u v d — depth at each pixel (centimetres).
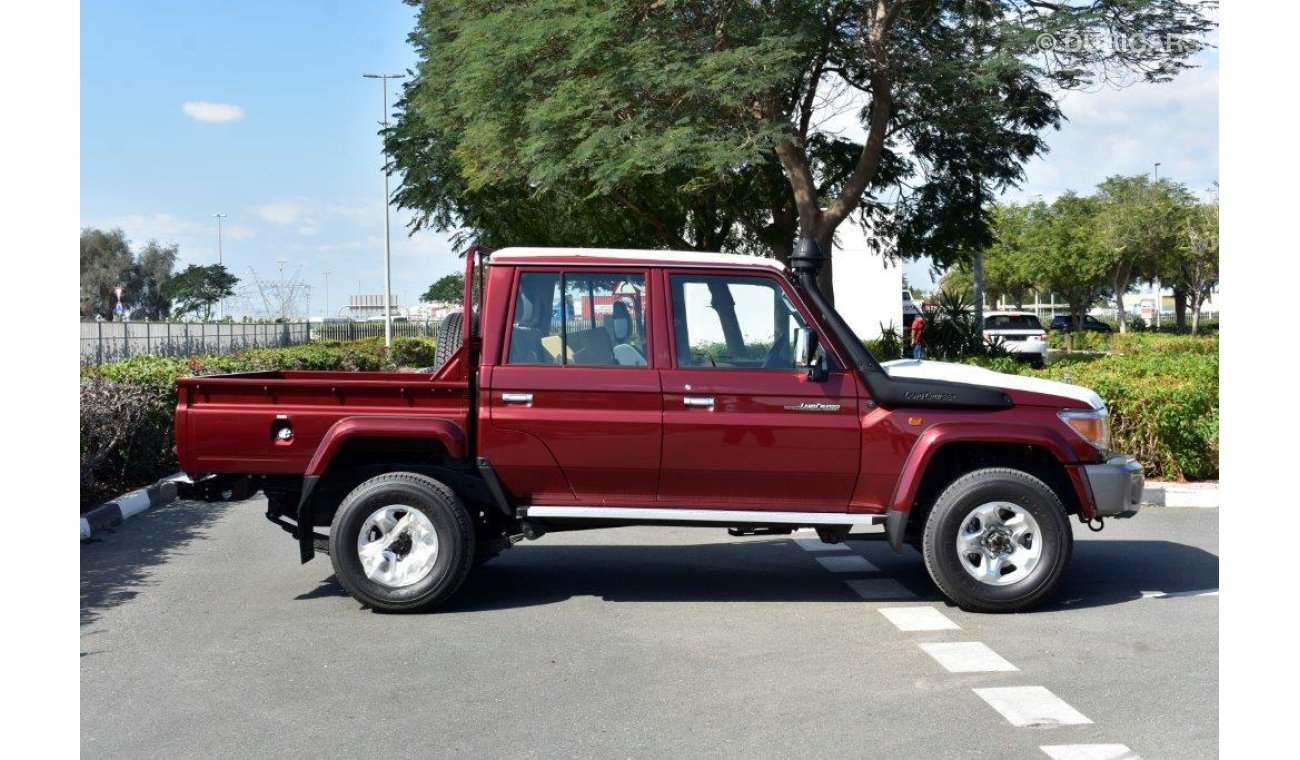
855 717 505
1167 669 576
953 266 2930
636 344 708
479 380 702
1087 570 820
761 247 3077
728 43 1811
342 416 704
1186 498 1100
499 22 1888
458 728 494
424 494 694
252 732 491
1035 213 6556
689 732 487
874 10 1967
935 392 702
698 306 711
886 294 4303
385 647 624
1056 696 534
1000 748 466
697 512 707
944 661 593
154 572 818
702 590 763
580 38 1744
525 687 552
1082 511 717
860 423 702
